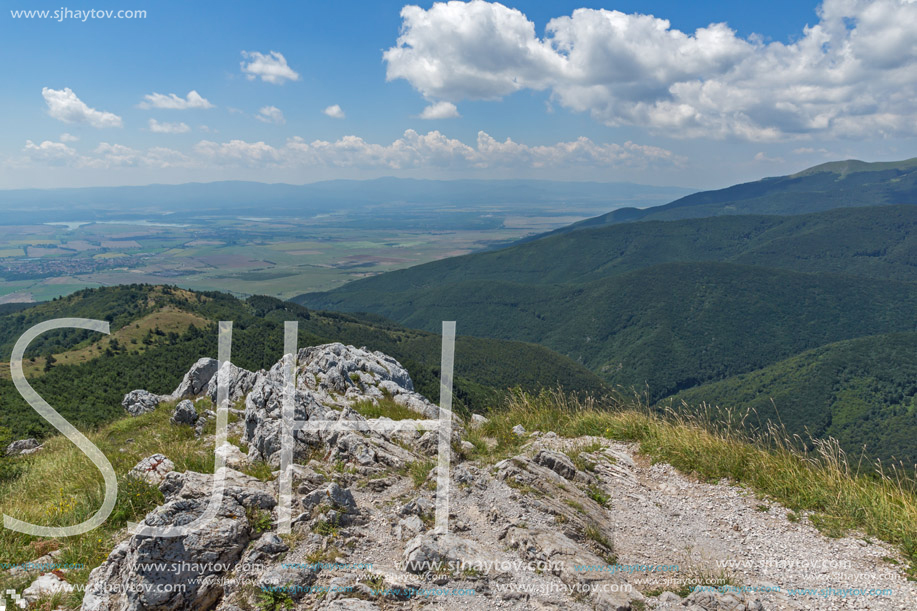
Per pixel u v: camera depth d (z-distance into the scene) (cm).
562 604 533
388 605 521
